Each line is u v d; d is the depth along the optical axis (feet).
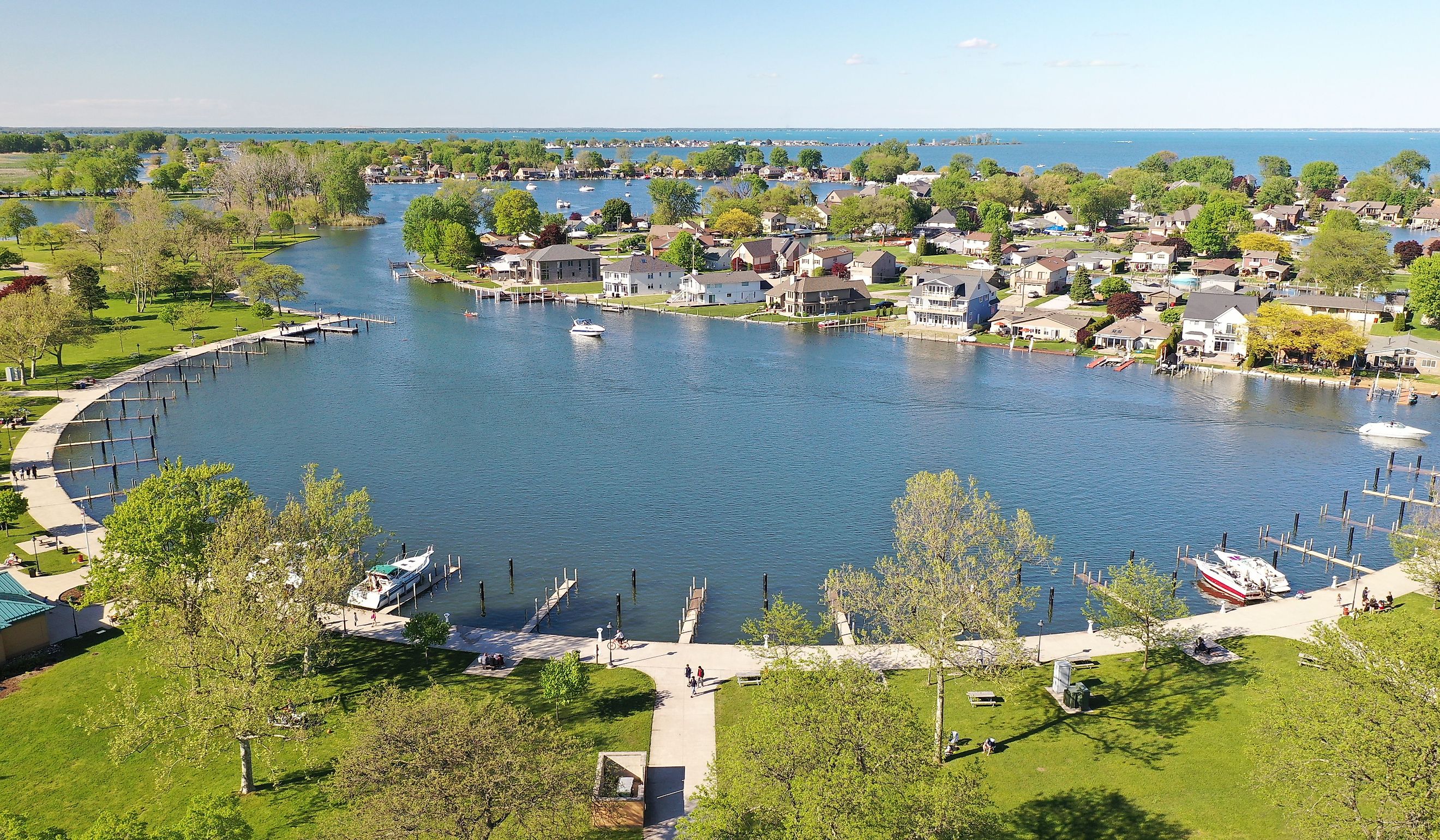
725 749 146.20
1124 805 154.81
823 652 179.83
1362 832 123.75
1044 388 463.83
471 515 305.94
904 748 126.21
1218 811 152.15
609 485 332.80
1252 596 246.68
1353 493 325.01
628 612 244.01
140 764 167.94
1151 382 473.67
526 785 119.75
